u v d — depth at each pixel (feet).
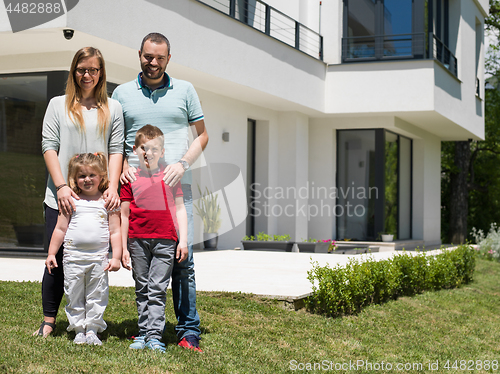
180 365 10.75
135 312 15.06
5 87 28.12
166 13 28.02
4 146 27.99
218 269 24.53
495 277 37.78
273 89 37.81
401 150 52.70
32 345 10.97
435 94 42.83
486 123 86.38
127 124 11.98
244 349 13.12
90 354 10.74
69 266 11.32
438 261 29.17
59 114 11.73
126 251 11.64
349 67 44.37
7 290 16.37
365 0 45.57
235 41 33.76
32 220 27.37
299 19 44.70
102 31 24.22
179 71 30.83
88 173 11.39
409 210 55.26
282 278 21.74
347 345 15.47
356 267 21.49
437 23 50.85
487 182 87.97
